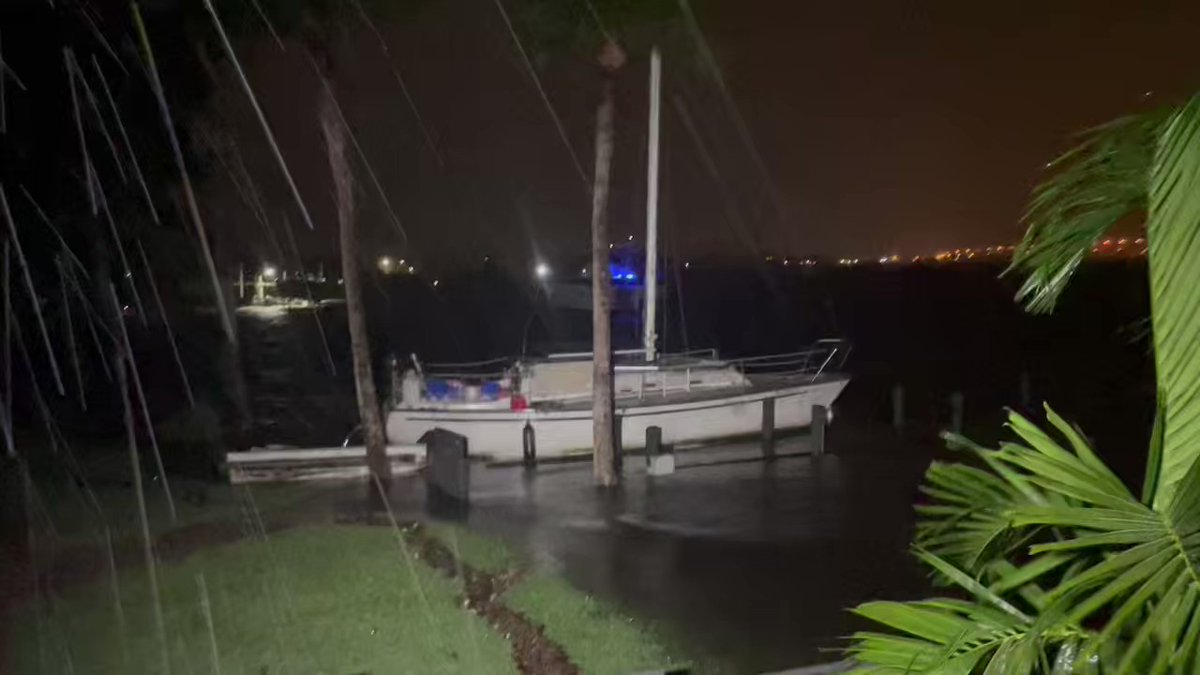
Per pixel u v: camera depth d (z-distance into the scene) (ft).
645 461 54.08
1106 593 7.66
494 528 39.86
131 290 59.93
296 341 140.36
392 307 221.87
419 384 55.16
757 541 38.40
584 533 39.52
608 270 47.78
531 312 189.78
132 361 77.15
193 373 86.17
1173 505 7.93
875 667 9.55
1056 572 9.91
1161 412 8.87
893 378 95.86
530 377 56.44
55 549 34.68
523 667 24.23
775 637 27.58
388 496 44.98
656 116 54.75
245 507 41.93
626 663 24.67
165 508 41.27
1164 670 7.23
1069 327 115.03
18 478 46.32
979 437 63.67
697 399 57.36
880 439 62.34
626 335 135.95
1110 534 8.12
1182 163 8.71
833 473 51.62
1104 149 9.84
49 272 53.21
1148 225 9.07
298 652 24.77
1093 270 12.14
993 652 8.86
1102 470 9.47
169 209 54.65
